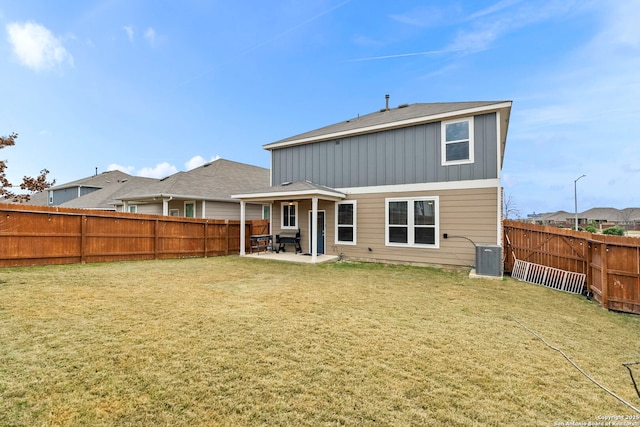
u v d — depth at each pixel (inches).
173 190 542.0
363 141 406.9
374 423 83.9
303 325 156.8
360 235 404.5
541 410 91.3
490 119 326.0
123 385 98.5
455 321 167.6
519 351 130.7
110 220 354.6
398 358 122.0
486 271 294.2
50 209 308.0
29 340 129.4
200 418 84.4
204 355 120.6
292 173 474.6
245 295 216.5
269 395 95.5
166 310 176.4
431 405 92.4
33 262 297.0
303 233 458.9
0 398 89.4
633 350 133.7
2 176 297.9
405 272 318.0
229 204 616.4
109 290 219.3
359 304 197.8
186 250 426.9
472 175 333.4
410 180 370.3
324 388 100.0
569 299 220.8
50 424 80.1
